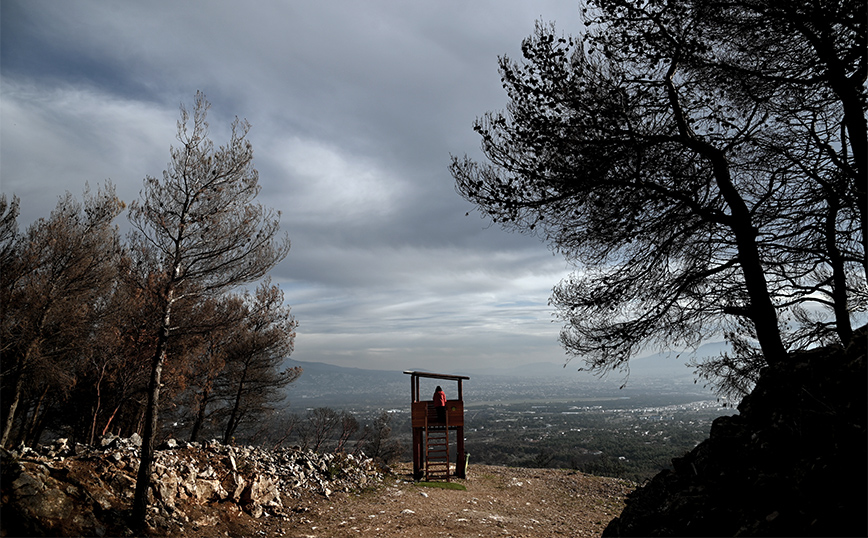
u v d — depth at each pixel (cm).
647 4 746
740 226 751
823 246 840
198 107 902
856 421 405
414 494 1201
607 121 748
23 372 1303
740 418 562
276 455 1202
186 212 880
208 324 925
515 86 778
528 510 1142
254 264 956
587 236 820
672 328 846
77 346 1432
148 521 689
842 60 697
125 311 1446
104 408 1664
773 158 825
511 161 789
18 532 547
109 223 1562
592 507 1225
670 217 798
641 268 838
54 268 1390
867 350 440
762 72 770
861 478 375
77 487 677
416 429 1526
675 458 603
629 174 754
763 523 396
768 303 716
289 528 827
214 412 2120
